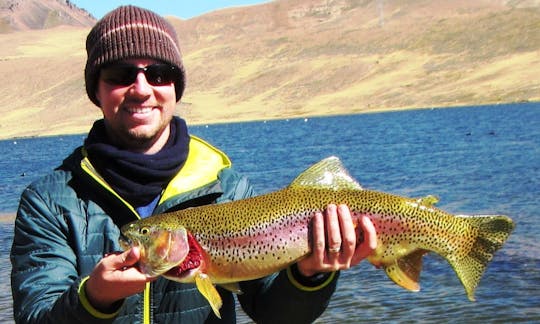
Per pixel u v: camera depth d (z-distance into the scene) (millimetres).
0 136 88500
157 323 3471
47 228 3482
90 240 3480
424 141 37562
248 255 3354
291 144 43344
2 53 153125
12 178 32250
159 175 3566
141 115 3648
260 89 100062
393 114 72125
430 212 3504
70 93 107562
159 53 3670
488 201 16734
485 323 8297
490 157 26875
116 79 3646
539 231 12844
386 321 8500
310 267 3346
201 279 3273
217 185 3664
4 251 13609
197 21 183250
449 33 101250
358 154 32781
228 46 121750
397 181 21938
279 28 184500
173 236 3186
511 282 9734
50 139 77312
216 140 52062
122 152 3543
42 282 3326
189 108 94250
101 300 2965
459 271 3525
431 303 9070
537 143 31250
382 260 3504
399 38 105688
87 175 3527
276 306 3502
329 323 8523
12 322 8906
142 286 3037
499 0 153625
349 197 3453
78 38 172250
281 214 3377
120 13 3684
